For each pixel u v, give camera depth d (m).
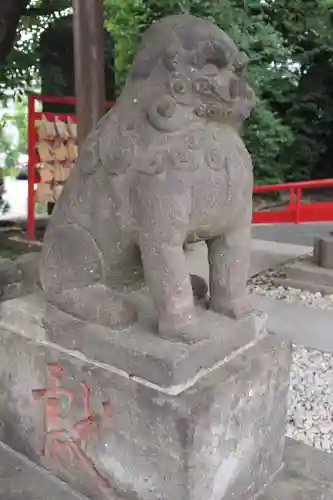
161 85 1.18
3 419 1.60
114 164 1.23
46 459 1.50
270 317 3.34
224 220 1.27
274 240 5.79
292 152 8.10
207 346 1.29
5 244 4.95
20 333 1.49
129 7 6.08
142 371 1.25
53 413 1.44
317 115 8.12
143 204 1.19
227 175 1.22
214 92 1.16
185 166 1.17
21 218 6.47
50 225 1.41
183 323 1.29
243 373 1.32
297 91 7.98
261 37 6.74
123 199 1.23
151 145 1.18
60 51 6.27
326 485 1.54
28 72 6.32
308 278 3.93
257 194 8.23
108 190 1.25
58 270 1.39
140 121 1.21
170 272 1.23
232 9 6.01
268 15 7.33
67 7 5.83
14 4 4.65
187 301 1.28
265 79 7.24
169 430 1.20
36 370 1.46
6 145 9.61
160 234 1.19
